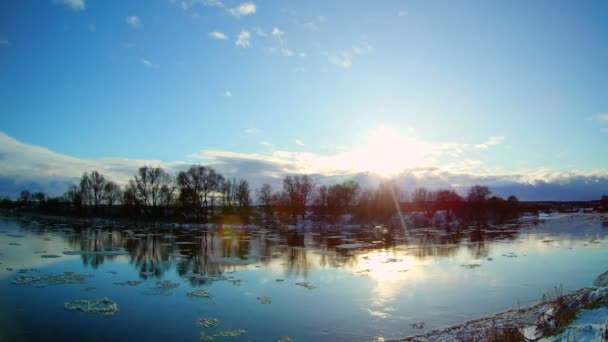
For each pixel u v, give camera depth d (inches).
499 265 2041.1
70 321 1125.1
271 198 5349.4
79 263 2011.6
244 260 2194.9
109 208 5585.6
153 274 1777.8
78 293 1414.9
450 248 2741.1
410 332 1069.1
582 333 693.9
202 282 1633.9
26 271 1742.1
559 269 1925.4
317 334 1053.8
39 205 6643.7
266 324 1128.8
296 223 4874.5
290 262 2150.6
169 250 2561.5
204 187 4990.2
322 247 2800.2
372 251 2603.3
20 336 1008.2
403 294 1455.5
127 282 1594.5
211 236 3476.9
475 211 5713.6
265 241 3154.5
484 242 3105.3
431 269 1936.5
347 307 1294.3
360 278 1727.4
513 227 4736.7
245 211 5211.6
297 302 1347.2
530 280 1683.1
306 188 5123.0
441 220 5388.8
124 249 2551.7
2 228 3779.5
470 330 1034.1
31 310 1213.7
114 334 1035.3
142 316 1182.3
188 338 1018.1
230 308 1275.8
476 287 1560.0
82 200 5580.7
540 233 3890.3
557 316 858.1
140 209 5098.4
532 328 892.0
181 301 1343.5
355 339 1021.2
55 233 3403.1
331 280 1688.0
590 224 5246.1
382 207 5123.0
